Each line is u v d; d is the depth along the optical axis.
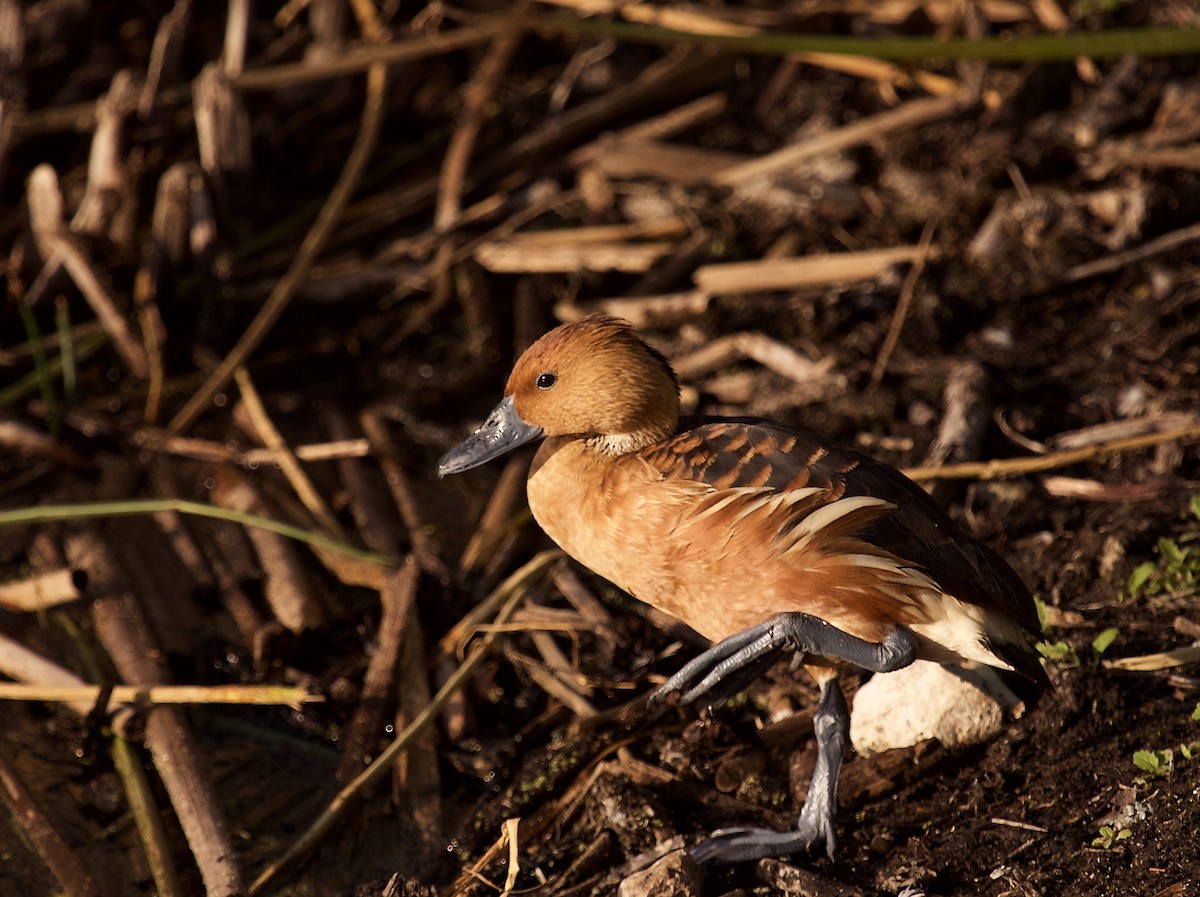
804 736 8.19
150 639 9.20
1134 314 10.78
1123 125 12.23
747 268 11.60
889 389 10.52
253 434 10.99
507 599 9.21
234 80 12.52
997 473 9.42
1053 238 11.42
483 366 11.66
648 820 7.59
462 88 13.77
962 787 7.62
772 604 7.18
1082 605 8.62
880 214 12.05
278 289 11.80
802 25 13.76
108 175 12.02
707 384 11.02
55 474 10.74
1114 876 6.79
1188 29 11.16
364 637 9.30
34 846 7.97
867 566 6.95
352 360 11.83
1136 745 7.58
